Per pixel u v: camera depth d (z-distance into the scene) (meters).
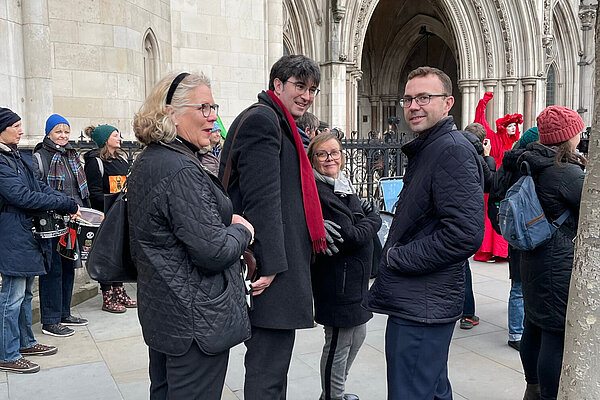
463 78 20.94
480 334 5.04
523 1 20.34
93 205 5.67
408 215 2.63
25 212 4.15
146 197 2.16
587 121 27.50
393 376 2.63
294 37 16.80
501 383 3.99
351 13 16.98
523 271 3.19
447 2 20.34
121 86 8.61
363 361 4.41
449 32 23.53
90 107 8.34
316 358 4.47
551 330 3.01
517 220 3.01
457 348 4.70
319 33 16.86
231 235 2.24
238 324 2.29
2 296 4.16
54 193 4.42
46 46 6.69
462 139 2.55
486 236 8.06
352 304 3.21
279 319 2.68
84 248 4.82
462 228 2.42
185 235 2.12
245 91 11.24
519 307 4.62
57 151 5.03
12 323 4.18
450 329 2.63
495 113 21.14
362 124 29.09
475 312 5.71
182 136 2.30
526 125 21.00
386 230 5.91
